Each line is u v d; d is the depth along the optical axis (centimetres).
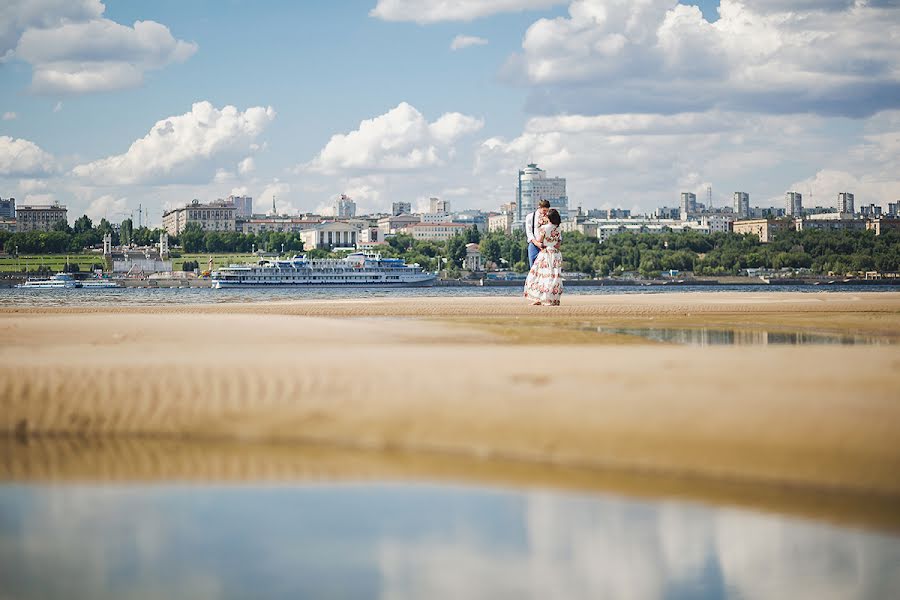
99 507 966
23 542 852
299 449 1195
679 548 816
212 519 915
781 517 893
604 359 1518
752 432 1066
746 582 746
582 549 820
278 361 1500
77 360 1552
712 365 1401
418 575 765
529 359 1520
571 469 1074
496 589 732
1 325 2262
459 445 1161
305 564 783
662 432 1100
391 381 1339
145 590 734
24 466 1138
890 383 1215
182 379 1393
